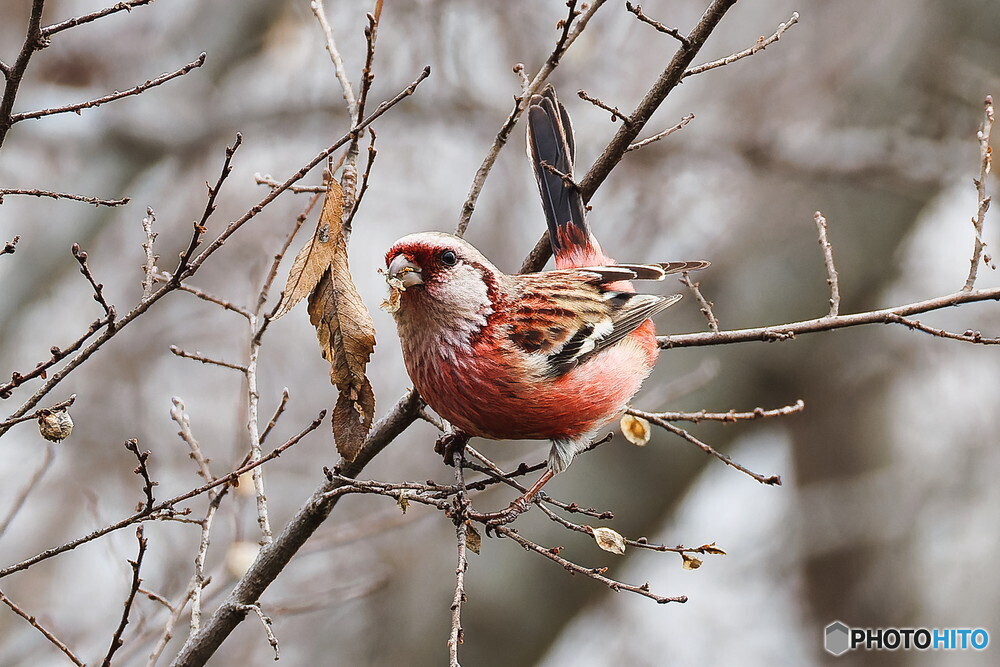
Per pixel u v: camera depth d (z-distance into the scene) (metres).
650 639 15.31
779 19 14.88
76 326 15.38
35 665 12.21
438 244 7.16
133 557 12.89
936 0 14.41
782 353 13.11
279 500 14.27
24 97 15.09
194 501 13.81
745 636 15.84
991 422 15.81
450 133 15.05
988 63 14.23
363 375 6.16
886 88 14.44
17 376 5.28
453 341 7.17
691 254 13.80
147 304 5.44
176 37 15.78
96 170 15.34
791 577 16.77
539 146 8.48
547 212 8.29
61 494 13.96
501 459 12.90
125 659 7.62
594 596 12.19
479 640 12.04
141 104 15.40
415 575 12.66
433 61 14.37
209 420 14.89
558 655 15.20
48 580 13.41
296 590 13.27
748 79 14.83
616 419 7.70
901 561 16.77
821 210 13.82
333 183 6.18
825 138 14.30
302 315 15.27
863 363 14.27
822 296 13.43
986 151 6.71
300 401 15.00
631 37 14.88
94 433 14.41
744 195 14.14
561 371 7.29
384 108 5.75
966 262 14.95
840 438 16.27
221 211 15.10
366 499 13.93
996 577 16.45
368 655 12.73
